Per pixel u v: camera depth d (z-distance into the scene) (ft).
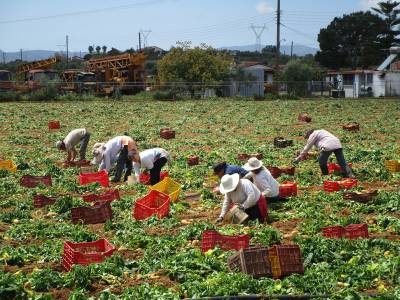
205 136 97.19
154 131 102.68
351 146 83.51
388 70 245.86
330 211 44.65
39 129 107.45
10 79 206.80
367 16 326.03
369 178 58.34
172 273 30.53
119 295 28.45
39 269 31.76
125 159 56.85
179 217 44.14
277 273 29.84
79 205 47.29
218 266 30.99
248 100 187.52
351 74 253.44
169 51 218.79
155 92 187.52
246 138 94.17
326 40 332.39
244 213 40.83
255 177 46.06
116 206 47.37
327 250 32.73
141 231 39.42
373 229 39.29
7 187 55.52
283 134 99.40
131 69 206.69
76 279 29.60
